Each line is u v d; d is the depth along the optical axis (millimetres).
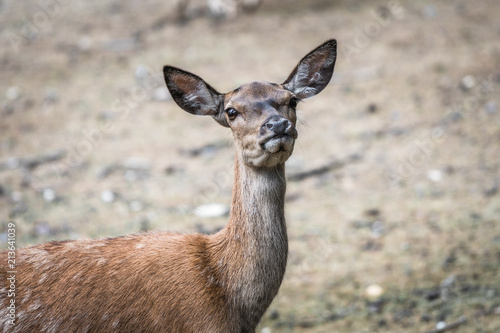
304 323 8578
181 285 5898
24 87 16422
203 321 5844
